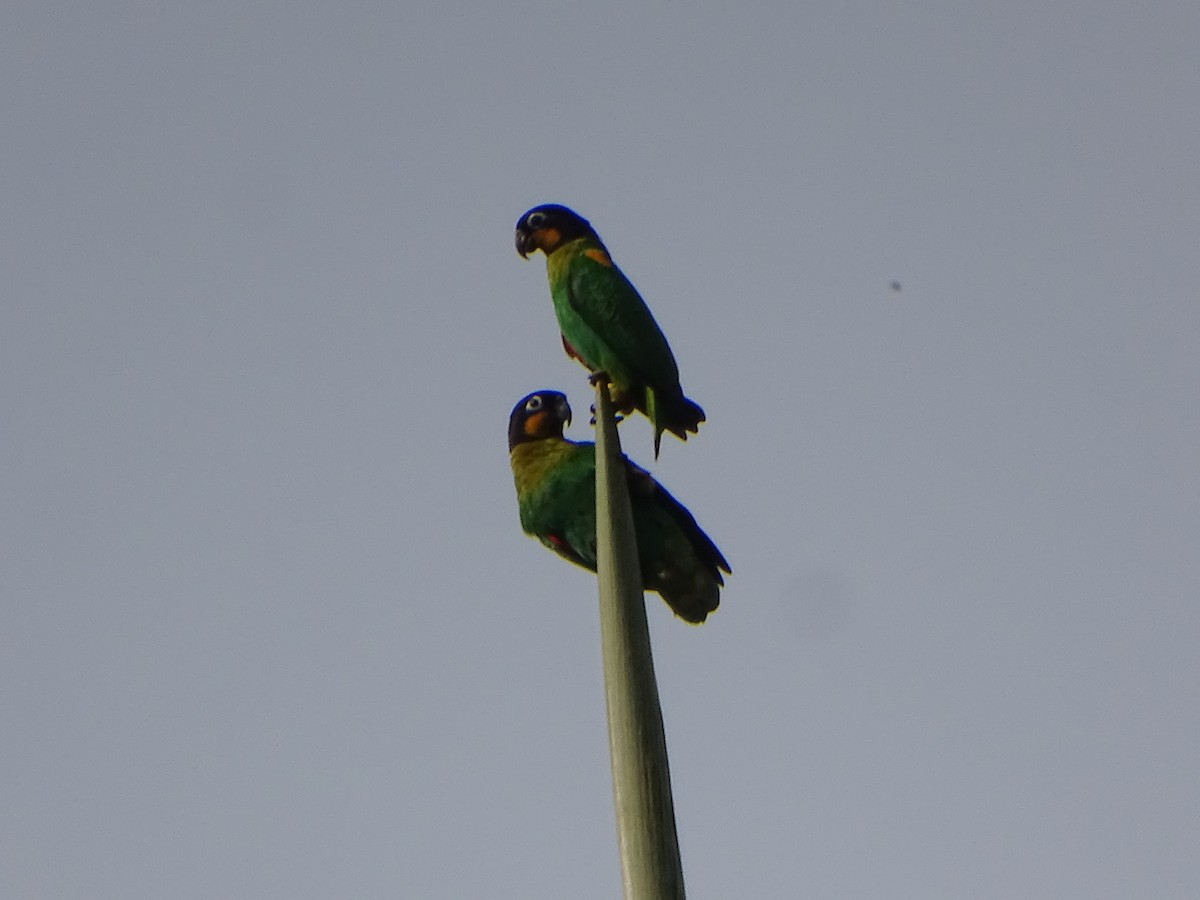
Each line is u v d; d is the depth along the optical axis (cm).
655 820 499
